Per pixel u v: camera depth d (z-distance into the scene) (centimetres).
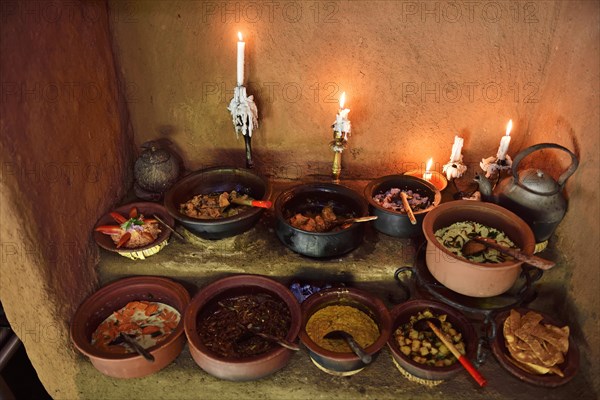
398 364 227
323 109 290
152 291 257
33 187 216
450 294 217
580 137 233
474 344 221
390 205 266
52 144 228
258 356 215
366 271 257
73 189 247
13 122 202
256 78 282
